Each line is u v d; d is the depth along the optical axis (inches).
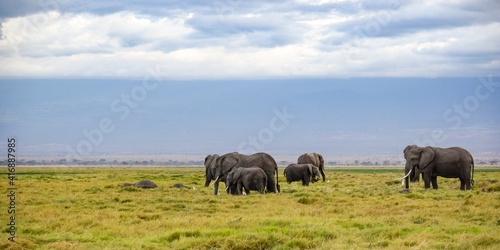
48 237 1253.1
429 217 1493.6
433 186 2588.6
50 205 1888.5
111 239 1246.3
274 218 1460.4
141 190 2546.8
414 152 2588.6
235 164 2439.7
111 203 1956.2
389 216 1542.8
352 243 1167.6
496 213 1542.8
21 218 1562.5
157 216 1590.8
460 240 1135.6
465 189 2522.1
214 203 1929.1
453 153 2522.1
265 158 2458.2
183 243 1151.0
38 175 5068.9
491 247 1076.5
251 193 2458.2
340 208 1717.5
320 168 3823.8
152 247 1135.0
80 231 1350.9
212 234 1243.2
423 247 1099.9
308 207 1798.7
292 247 1140.5
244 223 1380.4
